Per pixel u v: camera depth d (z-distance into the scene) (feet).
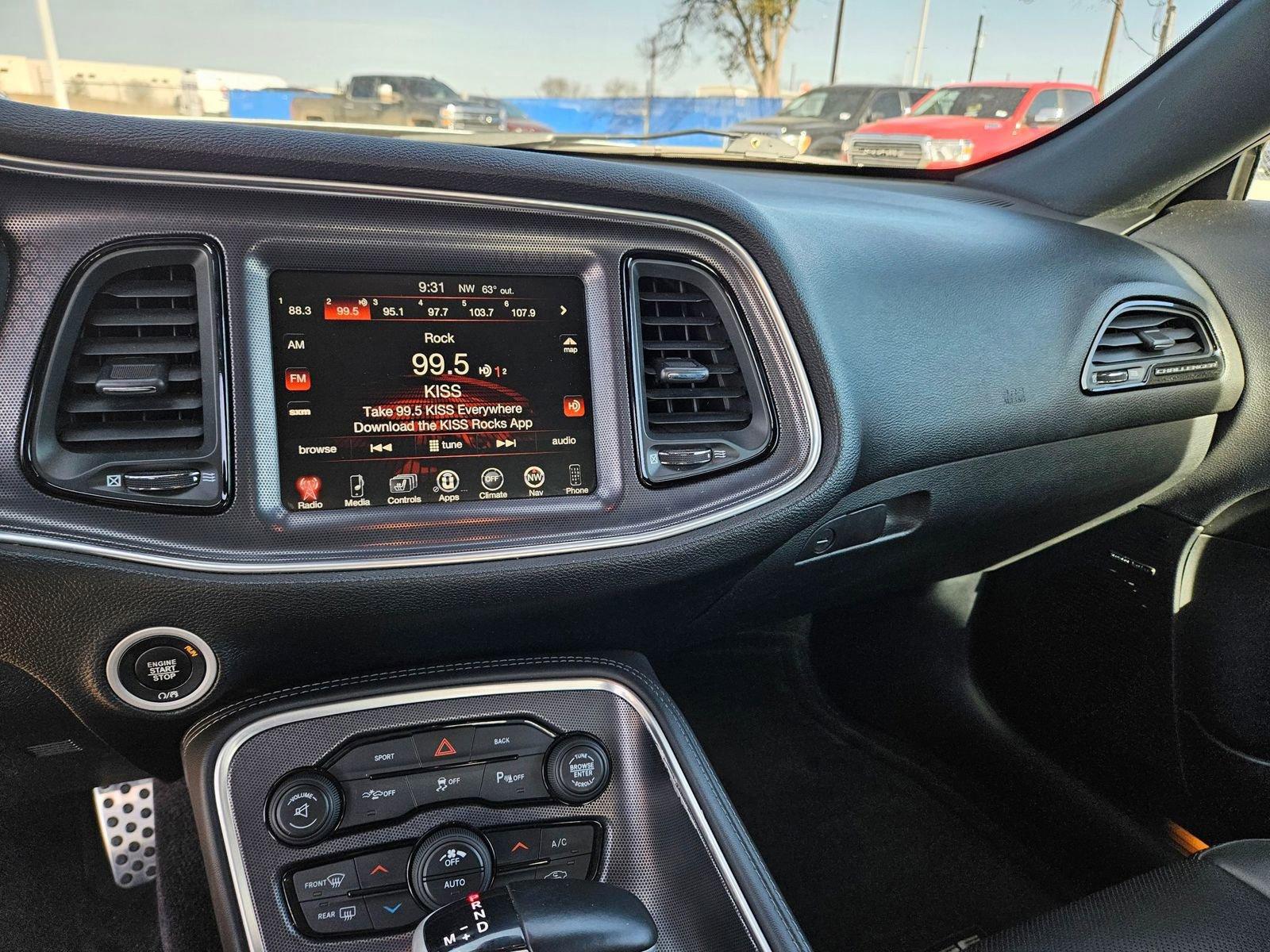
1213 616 4.50
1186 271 4.79
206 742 2.93
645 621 3.36
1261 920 2.82
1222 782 4.50
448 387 2.85
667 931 3.07
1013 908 4.74
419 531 2.83
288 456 2.71
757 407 3.16
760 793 5.32
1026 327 3.96
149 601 2.63
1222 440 4.63
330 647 2.92
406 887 2.97
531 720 3.18
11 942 4.01
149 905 4.21
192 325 2.60
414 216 2.75
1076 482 4.40
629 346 3.01
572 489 2.98
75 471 2.54
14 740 3.02
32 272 2.48
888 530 3.93
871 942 4.50
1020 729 5.24
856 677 5.85
